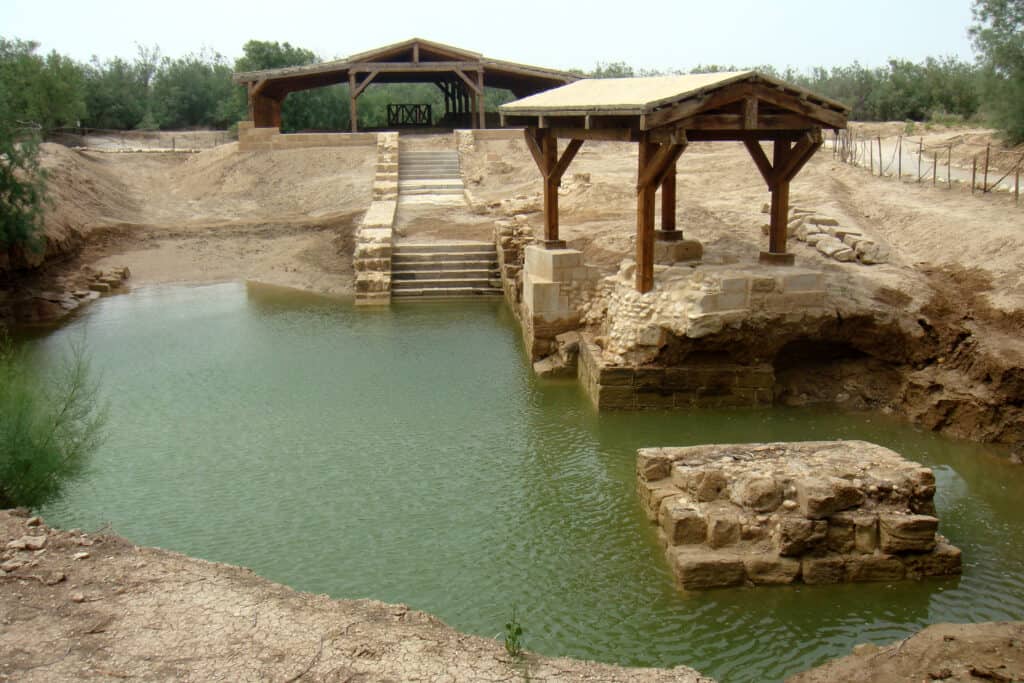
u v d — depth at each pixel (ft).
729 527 32.32
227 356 63.21
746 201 78.07
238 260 95.04
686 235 67.15
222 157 126.11
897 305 51.03
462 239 87.86
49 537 26.68
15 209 79.15
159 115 202.28
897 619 29.66
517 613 30.66
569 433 47.57
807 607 30.42
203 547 35.55
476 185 110.01
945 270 55.42
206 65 223.10
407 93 245.65
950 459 43.04
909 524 31.37
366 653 21.35
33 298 75.36
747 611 30.30
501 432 47.91
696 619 29.96
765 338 49.37
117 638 21.53
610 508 38.42
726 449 37.45
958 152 95.61
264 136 125.18
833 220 63.31
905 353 50.14
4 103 78.79
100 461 44.55
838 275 54.03
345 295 83.30
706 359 50.24
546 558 34.37
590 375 53.06
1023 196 67.92
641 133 49.03
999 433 44.50
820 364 52.29
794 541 31.40
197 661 20.63
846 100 177.17
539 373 57.36
